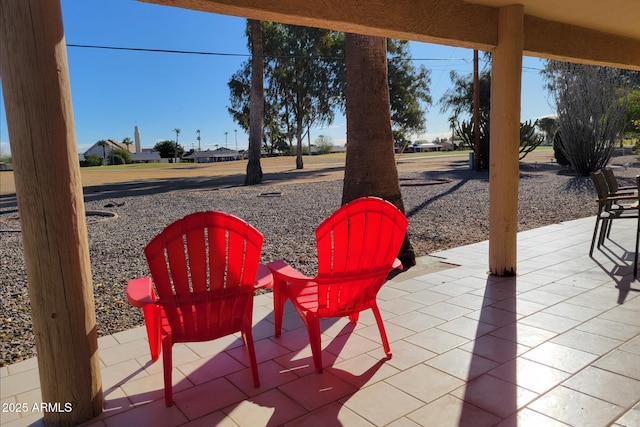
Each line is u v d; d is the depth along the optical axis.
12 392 2.42
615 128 14.01
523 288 3.79
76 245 2.00
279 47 26.89
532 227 6.79
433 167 21.48
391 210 2.49
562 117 14.57
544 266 4.44
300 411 2.13
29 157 1.86
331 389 2.32
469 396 2.19
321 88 28.36
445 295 3.70
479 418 2.01
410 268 4.66
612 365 2.43
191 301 2.27
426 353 2.68
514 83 3.91
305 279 2.46
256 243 2.30
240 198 11.95
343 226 2.39
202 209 10.04
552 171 16.55
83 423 2.09
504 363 2.51
